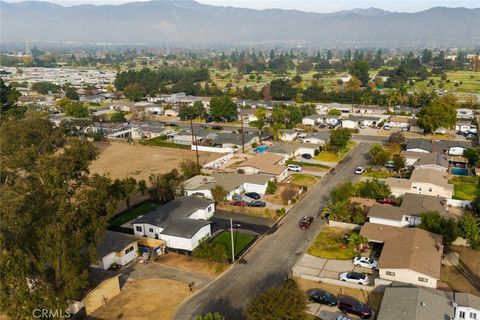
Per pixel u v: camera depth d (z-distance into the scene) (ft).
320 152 291.79
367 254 149.28
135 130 366.84
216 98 417.90
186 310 121.49
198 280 137.28
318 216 184.75
